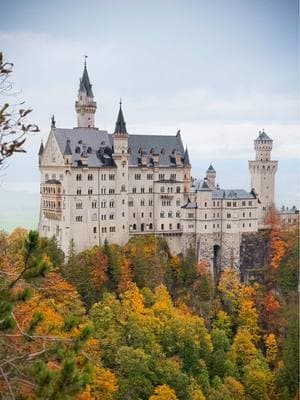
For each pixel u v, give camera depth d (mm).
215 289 184875
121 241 182875
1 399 28969
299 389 121375
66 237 172625
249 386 122875
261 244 197875
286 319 159000
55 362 33594
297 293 177375
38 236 30531
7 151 29203
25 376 29641
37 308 60562
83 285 145000
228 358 130500
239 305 171000
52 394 27703
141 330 115188
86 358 31125
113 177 180750
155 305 138750
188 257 185250
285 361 127750
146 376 104688
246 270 194250
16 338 32250
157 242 183875
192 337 124250
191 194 196000
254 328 162250
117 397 98938
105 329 116250
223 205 192250
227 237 193250
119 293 153875
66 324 33062
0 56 31109
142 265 166500
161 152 194250
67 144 172000
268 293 180750
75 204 173375
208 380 118625
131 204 185375
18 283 32156
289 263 185625
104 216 179500
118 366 104062
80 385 28156
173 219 191875
